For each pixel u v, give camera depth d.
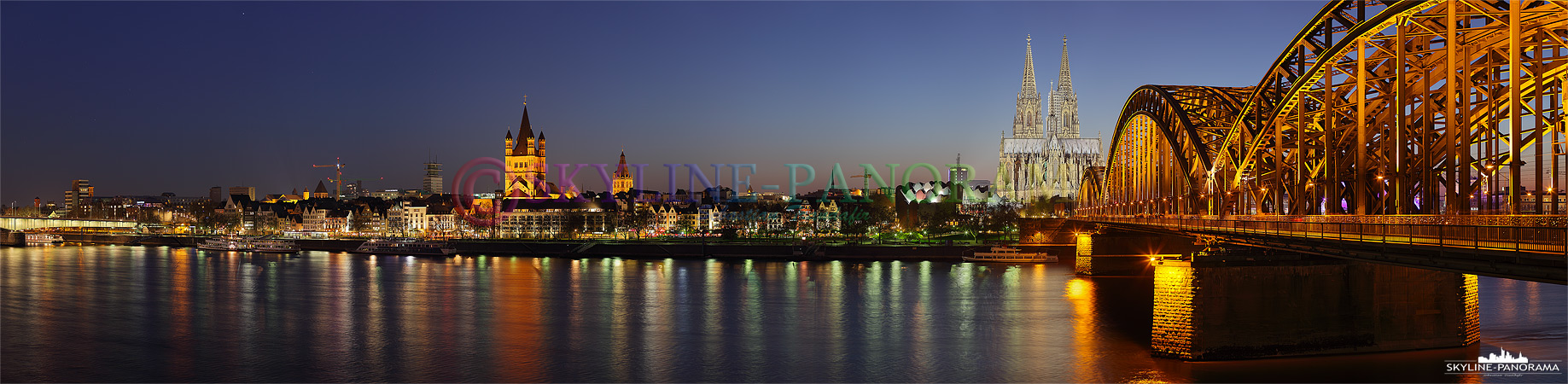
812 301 109.06
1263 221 60.03
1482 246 38.44
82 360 75.25
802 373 68.25
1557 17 46.81
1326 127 63.47
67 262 186.25
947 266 161.75
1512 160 47.00
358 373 70.06
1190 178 97.62
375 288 127.44
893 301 107.75
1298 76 69.69
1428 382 56.34
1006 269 154.50
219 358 75.44
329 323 92.69
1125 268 138.00
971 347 76.06
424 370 70.44
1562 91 50.12
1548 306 85.31
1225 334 61.84
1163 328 63.78
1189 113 97.19
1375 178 67.06
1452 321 64.62
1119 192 152.62
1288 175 80.88
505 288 126.62
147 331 88.50
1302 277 62.31
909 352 74.69
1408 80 59.91
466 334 85.94
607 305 107.00
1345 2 60.97
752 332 86.00
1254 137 82.25
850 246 189.25
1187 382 57.66
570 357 74.81
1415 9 52.47
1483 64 54.94
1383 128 63.41
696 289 124.25
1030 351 73.56
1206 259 62.06
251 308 105.25
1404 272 63.59
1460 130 58.06
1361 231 46.34
